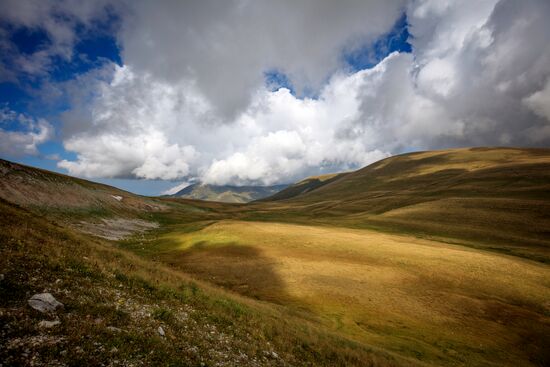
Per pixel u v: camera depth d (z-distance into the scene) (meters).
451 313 35.75
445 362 25.12
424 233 92.00
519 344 30.16
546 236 80.00
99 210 94.88
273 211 186.12
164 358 10.59
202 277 44.88
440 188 163.00
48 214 70.81
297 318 27.66
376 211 142.00
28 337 8.87
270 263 52.12
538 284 45.00
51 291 12.23
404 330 31.12
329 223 112.62
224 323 17.78
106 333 10.62
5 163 78.69
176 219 130.00
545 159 182.38
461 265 51.53
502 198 115.94
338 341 22.86
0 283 11.21
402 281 44.59
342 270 48.50
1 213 21.77
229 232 75.25
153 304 15.76
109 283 16.09
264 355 15.48
